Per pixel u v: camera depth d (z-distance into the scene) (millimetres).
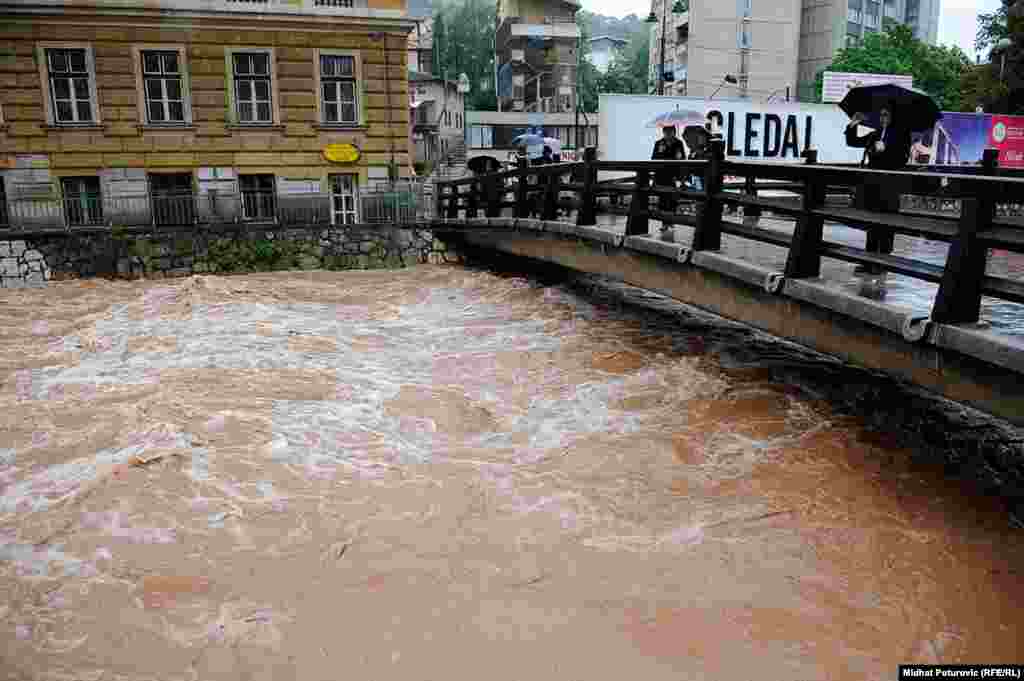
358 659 4039
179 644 4168
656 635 4199
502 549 5070
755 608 4426
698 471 6191
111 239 18031
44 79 19766
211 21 20438
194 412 7691
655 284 9203
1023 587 4531
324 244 19297
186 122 20844
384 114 22219
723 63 51500
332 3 21656
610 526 5367
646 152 22000
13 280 17391
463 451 6746
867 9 64688
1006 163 26047
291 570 4855
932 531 5160
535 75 59469
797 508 5527
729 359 9273
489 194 16125
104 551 5086
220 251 18734
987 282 4984
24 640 4207
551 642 4156
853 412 7348
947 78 53469
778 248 8602
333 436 7098
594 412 7648
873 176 5629
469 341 10961
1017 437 6715
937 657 3998
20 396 8516
